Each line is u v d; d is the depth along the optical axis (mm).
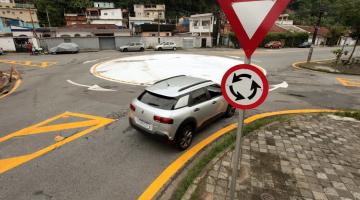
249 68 2439
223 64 20672
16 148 5570
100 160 5082
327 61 24266
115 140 6004
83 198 3939
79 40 36250
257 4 2223
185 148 5598
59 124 7027
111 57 25578
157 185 4285
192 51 34625
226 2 2344
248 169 4637
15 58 24500
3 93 10594
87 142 5891
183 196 3896
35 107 8586
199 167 4723
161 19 71562
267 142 5805
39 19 67188
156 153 5391
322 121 7316
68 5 74562
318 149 5484
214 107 6434
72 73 15758
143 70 17062
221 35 47344
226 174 4461
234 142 5750
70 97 9906
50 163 4953
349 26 19859
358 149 5520
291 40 48062
